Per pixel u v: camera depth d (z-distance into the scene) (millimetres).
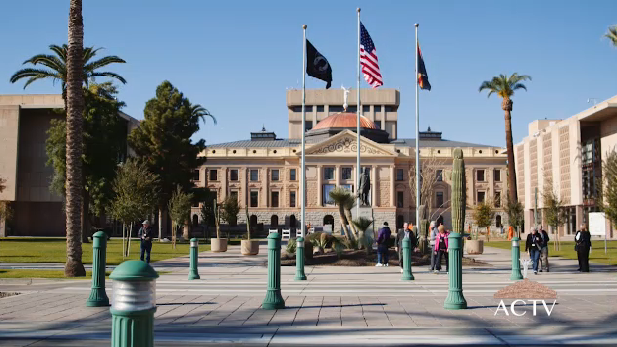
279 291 13102
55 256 33062
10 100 82375
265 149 110562
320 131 115250
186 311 12680
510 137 63969
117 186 38656
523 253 39562
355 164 106562
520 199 92750
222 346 8984
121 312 4777
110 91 63656
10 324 11031
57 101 82812
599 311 12414
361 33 40688
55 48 44156
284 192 109250
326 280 20094
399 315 11984
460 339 9484
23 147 81375
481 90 65312
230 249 47250
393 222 104500
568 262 30812
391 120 136000
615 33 44781
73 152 21875
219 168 110500
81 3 22312
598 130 69250
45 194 81000
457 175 27516
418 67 41062
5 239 65812
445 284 18656
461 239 13039
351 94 136250
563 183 73625
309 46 40844
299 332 10172
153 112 65250
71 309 12961
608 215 32562
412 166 110188
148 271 4926
